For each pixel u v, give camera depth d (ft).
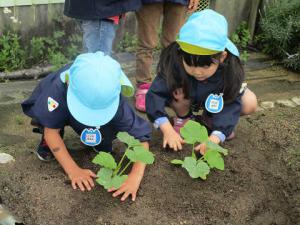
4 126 9.87
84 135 7.57
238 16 15.62
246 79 13.35
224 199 7.81
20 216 7.19
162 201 7.61
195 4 10.57
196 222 7.32
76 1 9.45
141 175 7.75
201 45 7.36
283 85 13.15
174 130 8.95
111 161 7.22
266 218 7.66
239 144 9.52
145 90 10.82
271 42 14.84
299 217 7.85
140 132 7.81
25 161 8.39
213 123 8.74
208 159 7.77
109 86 6.37
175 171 8.35
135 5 9.47
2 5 12.03
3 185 7.75
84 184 7.65
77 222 7.07
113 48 14.03
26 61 12.80
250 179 8.40
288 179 8.65
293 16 14.25
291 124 10.59
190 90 8.59
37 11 12.59
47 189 7.61
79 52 13.29
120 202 7.47
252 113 9.98
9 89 11.60
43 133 7.97
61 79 7.22
